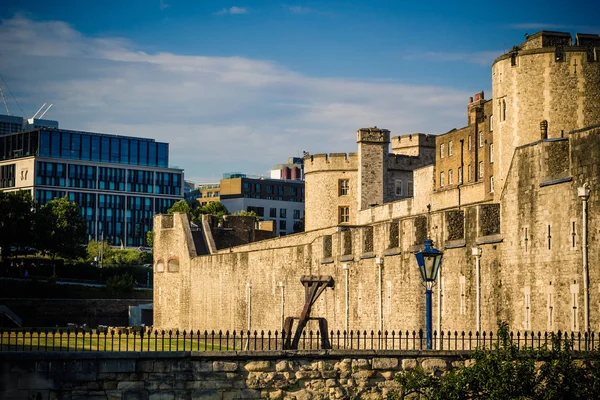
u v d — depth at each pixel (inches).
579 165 2225.6
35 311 6092.5
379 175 5270.7
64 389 1701.5
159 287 5349.4
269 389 1811.0
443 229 2770.7
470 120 4761.3
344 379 1844.2
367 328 3216.0
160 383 1754.4
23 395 1679.4
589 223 2186.3
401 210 4840.1
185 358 1770.4
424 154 5659.5
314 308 3659.0
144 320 6151.6
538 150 2384.4
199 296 4928.6
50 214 7185.0
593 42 3063.5
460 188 4446.4
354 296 3326.8
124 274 6678.2
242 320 4352.9
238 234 5561.0
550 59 2891.2
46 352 1691.7
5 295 6210.6
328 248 3587.6
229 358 1792.6
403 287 2979.8
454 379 1780.3
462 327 2674.7
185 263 5132.9
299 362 1828.2
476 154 4697.3
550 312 2315.5
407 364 1866.4
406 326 2955.2
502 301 2512.3
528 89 2913.4
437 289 2792.8
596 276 2158.0
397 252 3011.8
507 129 2962.6
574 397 1763.0
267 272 4097.0
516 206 2460.6
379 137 5285.4
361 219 5221.5
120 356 1731.1
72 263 7470.5
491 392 1760.6
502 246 2519.7
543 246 2351.1
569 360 1796.3
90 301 6284.5
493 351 1835.6
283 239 4867.1
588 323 2174.0
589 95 2881.4
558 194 2299.5
